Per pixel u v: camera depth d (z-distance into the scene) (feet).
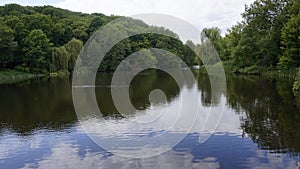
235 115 60.49
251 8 170.09
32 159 40.19
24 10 297.53
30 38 203.41
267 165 36.14
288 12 154.61
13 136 50.62
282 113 60.59
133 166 37.04
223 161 37.86
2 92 108.99
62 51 187.62
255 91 91.20
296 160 37.24
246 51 168.55
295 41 127.24
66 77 170.19
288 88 94.63
